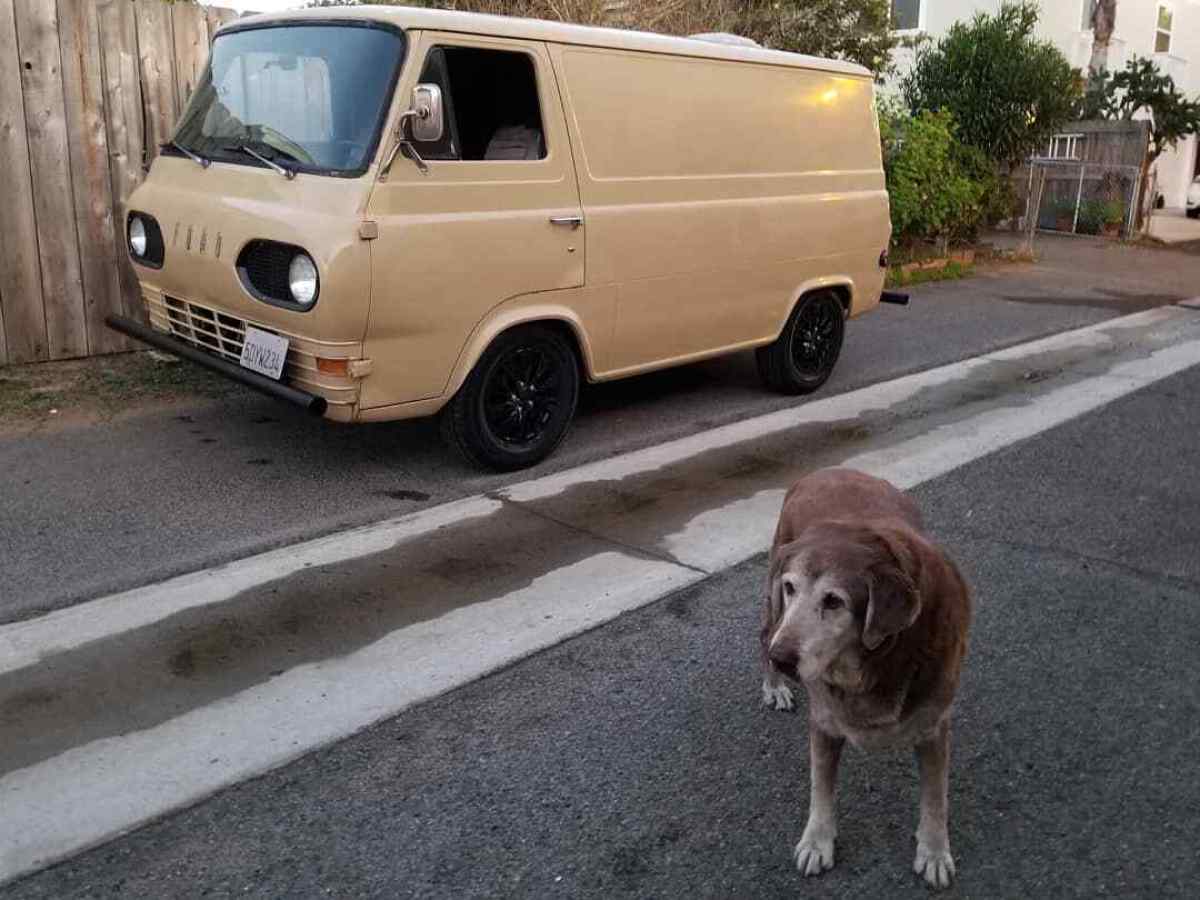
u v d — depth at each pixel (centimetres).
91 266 776
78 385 734
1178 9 2683
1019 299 1236
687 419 738
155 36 776
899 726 282
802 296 773
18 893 292
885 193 830
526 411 613
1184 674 415
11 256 738
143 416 684
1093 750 366
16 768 343
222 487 579
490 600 464
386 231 513
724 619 454
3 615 436
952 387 837
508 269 569
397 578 482
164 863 305
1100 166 1895
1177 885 303
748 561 510
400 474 607
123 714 374
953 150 1519
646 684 404
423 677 404
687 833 324
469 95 602
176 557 493
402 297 525
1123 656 428
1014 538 543
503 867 308
